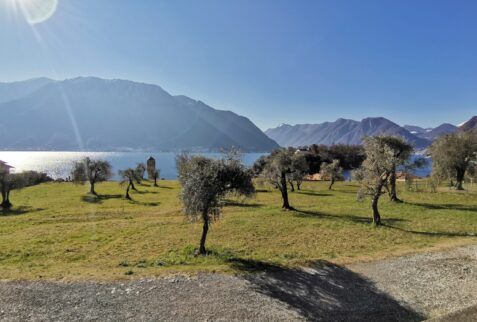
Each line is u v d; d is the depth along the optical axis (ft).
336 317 45.52
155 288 51.65
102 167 220.23
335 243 83.46
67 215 134.72
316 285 54.70
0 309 44.29
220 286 52.80
